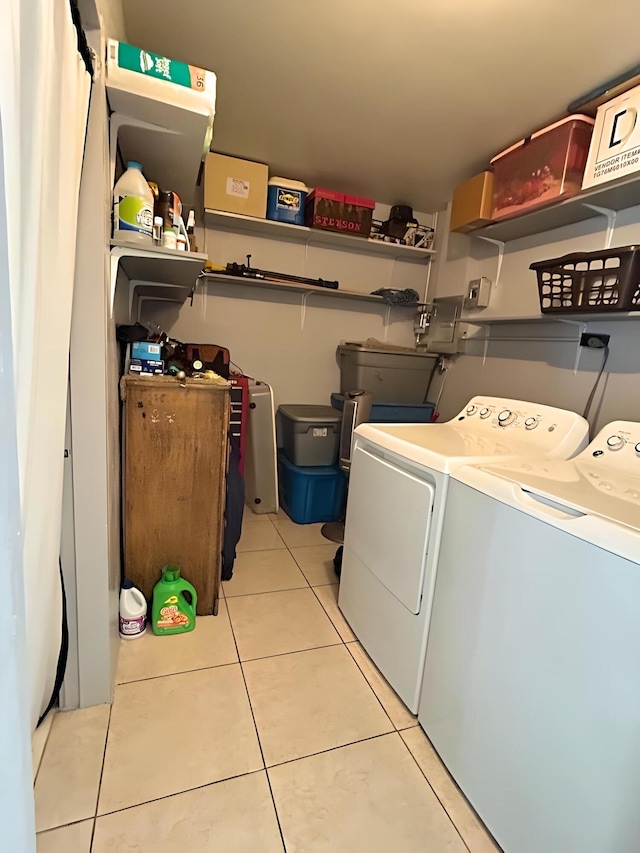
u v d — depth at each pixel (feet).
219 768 3.91
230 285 9.46
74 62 2.61
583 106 5.76
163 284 7.02
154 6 4.72
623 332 6.05
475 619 3.78
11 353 1.47
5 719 1.60
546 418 5.48
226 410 5.53
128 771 3.81
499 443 5.33
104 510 4.04
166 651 5.30
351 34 4.95
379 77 5.67
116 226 4.32
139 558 5.65
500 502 3.57
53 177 2.43
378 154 7.77
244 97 6.31
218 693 4.73
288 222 8.72
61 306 2.74
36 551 2.62
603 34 4.60
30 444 2.28
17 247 1.77
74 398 3.79
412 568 4.59
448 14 4.52
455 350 9.32
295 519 9.29
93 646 4.29
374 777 3.97
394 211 9.73
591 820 2.76
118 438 5.20
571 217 6.59
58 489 3.08
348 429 8.26
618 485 3.82
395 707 4.76
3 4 1.45
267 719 4.47
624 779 2.58
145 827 3.40
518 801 3.28
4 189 1.41
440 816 3.68
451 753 4.01
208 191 7.95
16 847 1.74
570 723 2.91
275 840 3.39
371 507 5.42
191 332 9.34
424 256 10.64
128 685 4.74
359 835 3.48
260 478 9.55
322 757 4.11
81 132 2.97
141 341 5.57
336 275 10.21
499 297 8.36
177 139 4.58
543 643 3.12
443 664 4.17
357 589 5.77
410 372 9.67
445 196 9.36
